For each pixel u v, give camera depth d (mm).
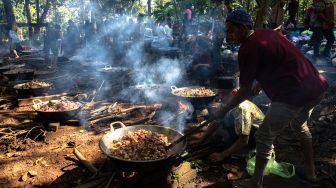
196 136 4258
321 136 4668
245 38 2934
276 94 2922
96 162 3963
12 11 15391
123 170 3219
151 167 3100
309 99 2883
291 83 2830
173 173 3471
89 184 3398
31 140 4559
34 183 3541
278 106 2920
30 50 14336
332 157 4047
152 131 3828
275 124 2955
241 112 3643
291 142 4449
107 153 3186
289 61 2820
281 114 2914
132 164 3039
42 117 5129
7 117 5562
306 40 9586
